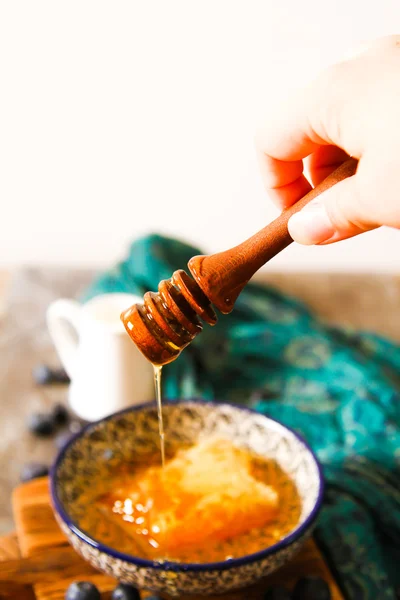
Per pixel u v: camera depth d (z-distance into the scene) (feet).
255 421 1.74
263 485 1.61
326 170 1.57
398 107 1.17
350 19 3.02
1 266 3.57
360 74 1.25
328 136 1.31
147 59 3.12
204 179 3.38
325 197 1.24
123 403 2.14
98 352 2.11
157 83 3.17
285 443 1.69
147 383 2.16
